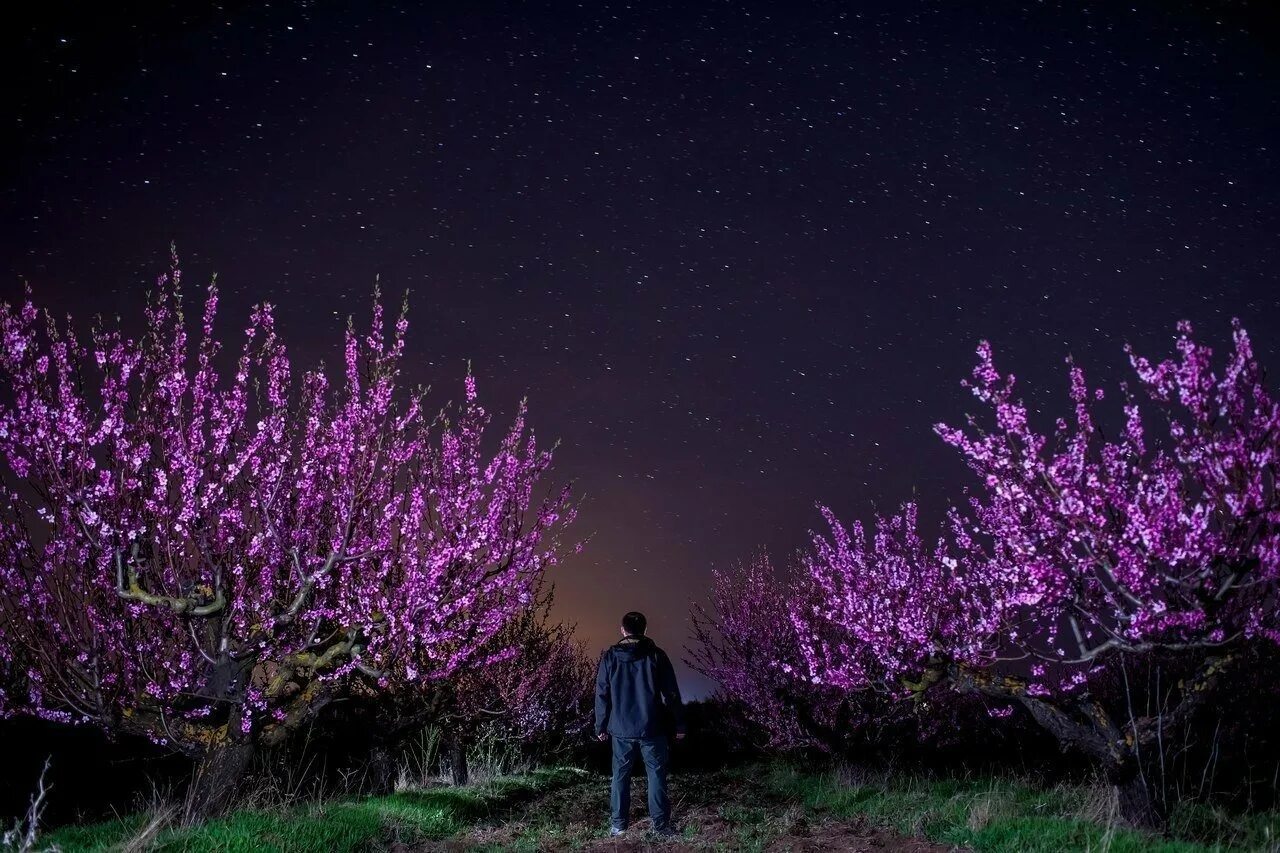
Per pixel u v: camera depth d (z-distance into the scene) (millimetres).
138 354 7387
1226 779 9164
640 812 9828
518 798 10914
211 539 7816
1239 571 6391
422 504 8594
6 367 7012
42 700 7562
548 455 9789
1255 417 6195
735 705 15656
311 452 8242
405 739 11883
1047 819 7625
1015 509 7137
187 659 7648
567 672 15781
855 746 12609
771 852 7465
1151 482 6824
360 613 8188
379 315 8406
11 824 7215
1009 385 6777
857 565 10867
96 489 7047
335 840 7238
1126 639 7016
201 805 7785
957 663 8805
